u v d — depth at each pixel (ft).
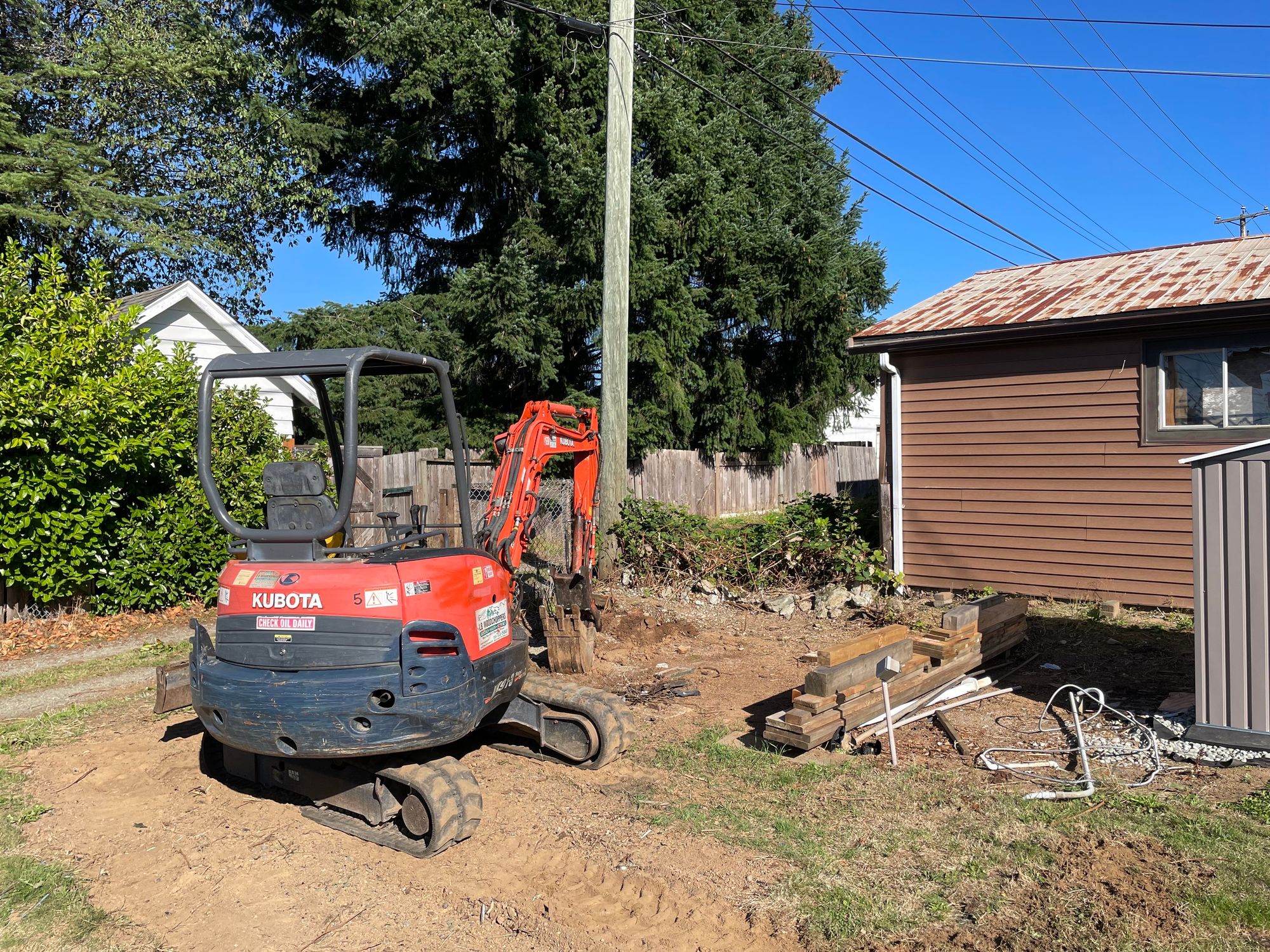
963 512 37.47
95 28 71.72
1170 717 20.94
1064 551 34.94
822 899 13.94
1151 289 34.30
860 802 17.60
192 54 69.51
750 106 80.59
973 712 23.00
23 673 29.22
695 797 18.31
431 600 16.61
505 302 61.62
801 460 87.45
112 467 35.04
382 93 72.95
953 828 16.28
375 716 15.81
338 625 16.06
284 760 18.60
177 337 55.11
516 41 66.74
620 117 38.93
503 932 13.65
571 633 27.76
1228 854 14.71
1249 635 19.03
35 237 65.26
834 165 61.62
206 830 17.61
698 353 76.13
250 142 76.84
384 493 32.35
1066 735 21.11
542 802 18.31
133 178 74.23
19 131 66.80
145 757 21.66
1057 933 12.71
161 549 36.29
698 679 27.53
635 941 13.23
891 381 39.11
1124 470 33.45
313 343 67.77
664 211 63.46
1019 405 35.86
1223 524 19.29
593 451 30.73
